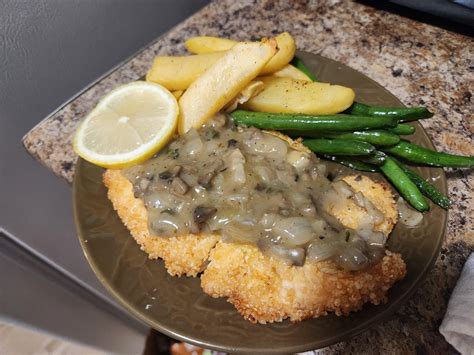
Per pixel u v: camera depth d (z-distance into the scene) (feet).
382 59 0.97
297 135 0.78
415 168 0.73
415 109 0.73
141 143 0.75
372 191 0.70
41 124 0.96
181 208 0.69
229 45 0.89
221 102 0.77
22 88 0.95
